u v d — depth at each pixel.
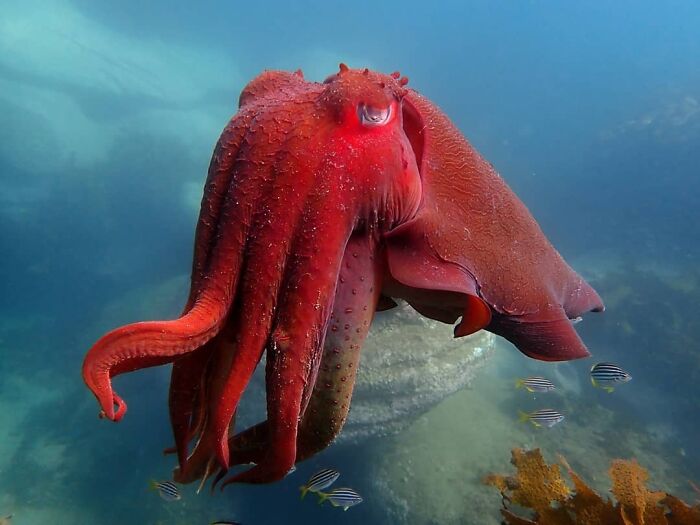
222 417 0.39
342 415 0.45
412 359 1.70
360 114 0.43
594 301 0.67
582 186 5.34
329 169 0.41
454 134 0.52
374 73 0.48
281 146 0.42
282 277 0.40
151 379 2.91
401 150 0.45
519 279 0.53
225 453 0.39
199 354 0.45
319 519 2.07
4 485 2.76
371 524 1.86
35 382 3.53
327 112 0.43
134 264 4.94
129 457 2.76
